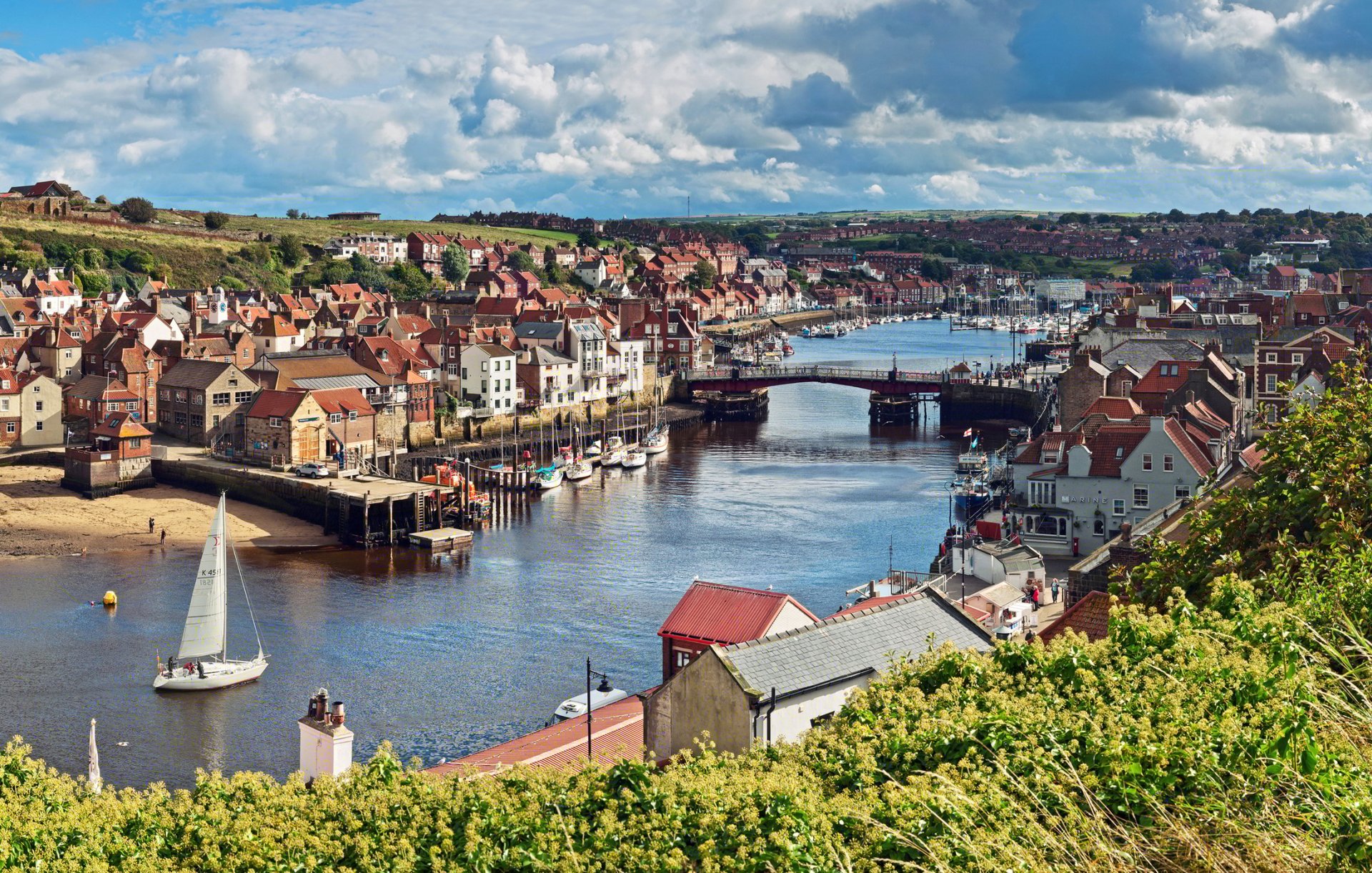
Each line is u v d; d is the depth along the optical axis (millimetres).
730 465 197625
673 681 43188
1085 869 22438
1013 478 130125
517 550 140000
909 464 195375
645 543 142500
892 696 33156
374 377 199375
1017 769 26359
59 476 174375
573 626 110188
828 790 28922
